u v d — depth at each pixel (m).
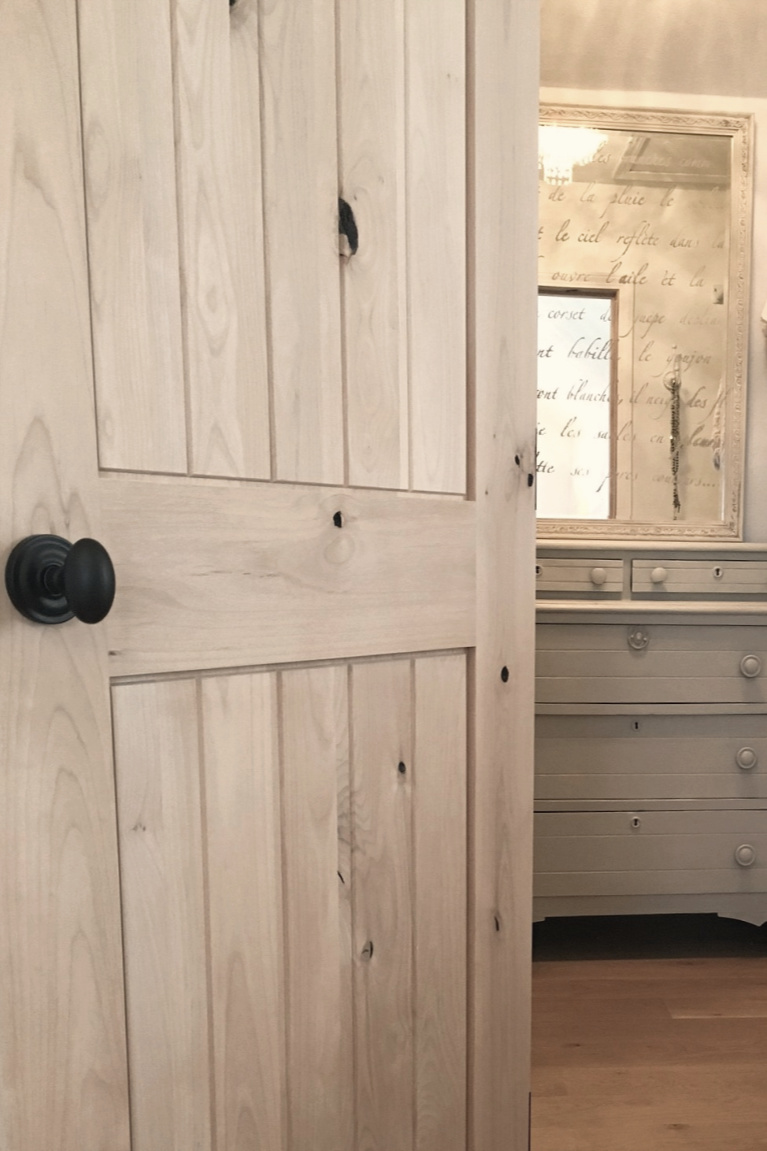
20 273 0.58
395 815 0.89
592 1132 1.35
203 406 0.70
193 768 0.71
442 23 0.89
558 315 2.29
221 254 0.71
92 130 0.62
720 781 1.92
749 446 2.35
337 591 0.81
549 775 1.91
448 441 0.92
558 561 2.07
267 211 0.75
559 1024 1.69
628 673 1.89
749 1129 1.36
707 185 2.27
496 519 0.96
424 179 0.88
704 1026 1.68
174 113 0.67
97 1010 0.64
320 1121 0.83
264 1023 0.77
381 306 0.84
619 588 2.08
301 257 0.77
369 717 0.86
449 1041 0.95
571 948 2.06
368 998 0.87
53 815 0.61
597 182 2.26
